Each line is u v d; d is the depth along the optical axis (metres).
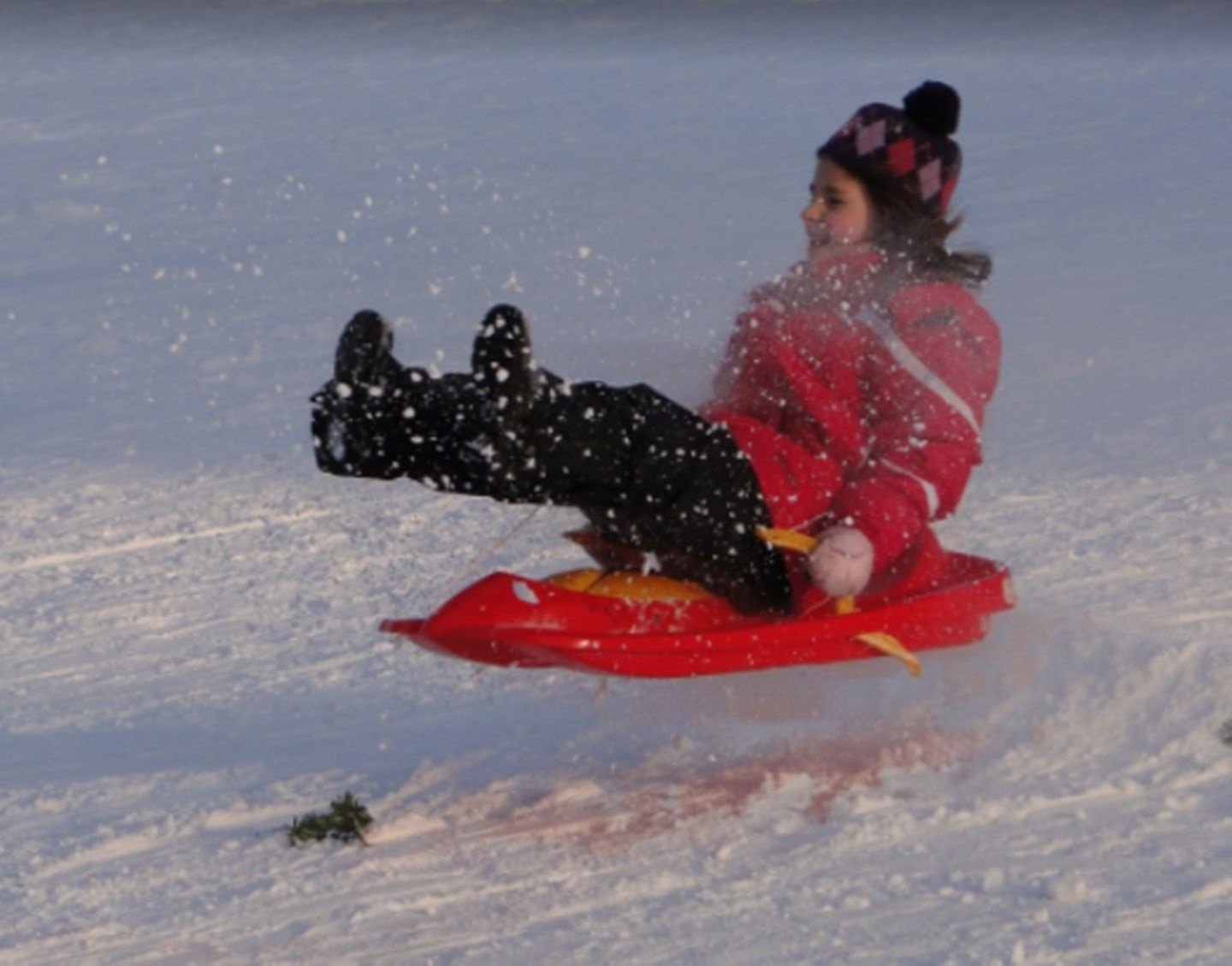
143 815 7.27
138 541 12.28
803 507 6.71
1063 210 25.72
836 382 6.91
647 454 6.40
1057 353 17.20
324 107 41.34
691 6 57.16
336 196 30.41
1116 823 6.32
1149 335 17.70
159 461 14.64
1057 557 10.56
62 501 13.43
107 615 10.69
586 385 6.45
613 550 7.08
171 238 27.31
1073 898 5.67
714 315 18.66
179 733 8.57
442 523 12.16
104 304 22.45
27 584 11.40
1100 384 15.77
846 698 7.75
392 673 9.24
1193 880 5.77
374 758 7.93
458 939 5.74
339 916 5.98
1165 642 7.90
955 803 6.62
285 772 7.81
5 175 34.12
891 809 6.62
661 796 7.02
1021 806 6.54
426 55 50.16
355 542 11.86
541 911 5.92
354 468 6.20
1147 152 30.33
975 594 6.91
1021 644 7.88
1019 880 5.87
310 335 19.94
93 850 6.85
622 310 19.23
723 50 48.44
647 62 47.06
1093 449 13.51
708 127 36.12
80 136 38.66
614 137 35.34
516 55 49.19
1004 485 12.53
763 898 5.88
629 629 6.60
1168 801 6.50
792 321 7.02
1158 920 5.48
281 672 9.45
